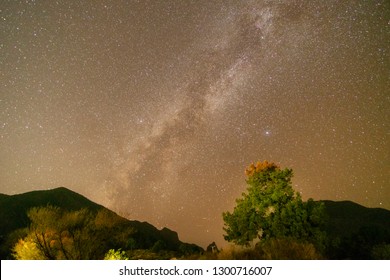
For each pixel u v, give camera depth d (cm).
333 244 2073
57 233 1930
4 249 2236
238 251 1598
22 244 1927
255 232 1984
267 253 1456
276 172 2038
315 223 1975
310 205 2020
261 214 2012
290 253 1444
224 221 2075
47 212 1961
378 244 2291
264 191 2038
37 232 1920
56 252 1897
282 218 1934
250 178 2075
